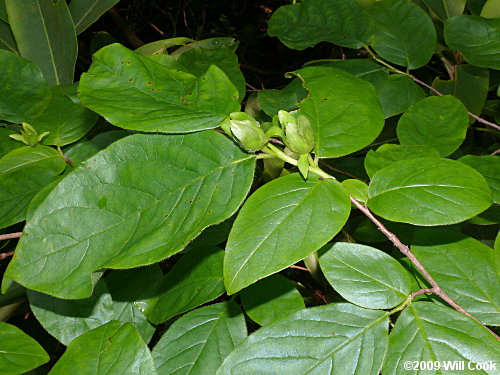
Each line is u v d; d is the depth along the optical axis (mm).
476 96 422
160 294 303
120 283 315
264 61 884
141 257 203
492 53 371
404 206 208
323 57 843
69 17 428
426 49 390
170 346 279
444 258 247
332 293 390
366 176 411
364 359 213
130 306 309
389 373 208
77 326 292
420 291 228
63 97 332
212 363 272
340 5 417
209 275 297
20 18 433
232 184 217
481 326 212
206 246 307
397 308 224
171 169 223
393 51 394
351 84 263
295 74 272
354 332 219
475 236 369
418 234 256
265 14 899
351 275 232
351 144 236
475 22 382
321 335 219
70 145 323
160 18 897
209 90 233
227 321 283
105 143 323
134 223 216
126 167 222
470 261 244
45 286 206
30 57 438
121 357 227
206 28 909
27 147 306
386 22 401
